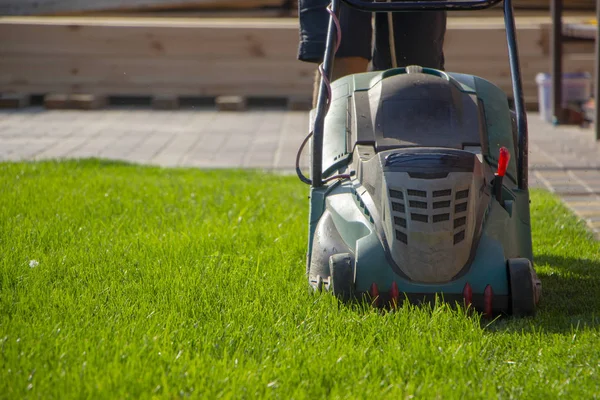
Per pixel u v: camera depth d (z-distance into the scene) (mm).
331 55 4793
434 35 5758
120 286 4707
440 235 4188
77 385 3217
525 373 3504
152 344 3676
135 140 12727
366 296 4301
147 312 4250
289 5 18578
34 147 11977
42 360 3463
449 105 4781
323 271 4559
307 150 11695
